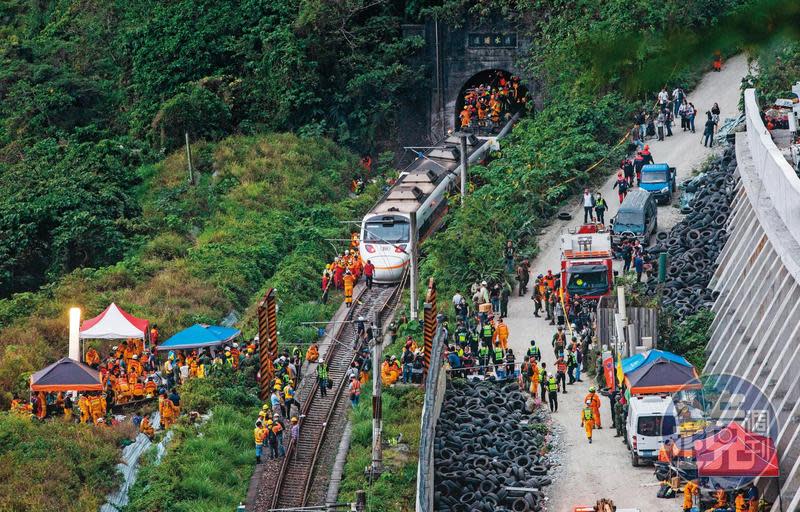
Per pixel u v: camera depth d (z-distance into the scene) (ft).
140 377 609.42
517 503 468.75
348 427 582.76
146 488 531.50
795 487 411.13
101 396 579.48
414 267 646.33
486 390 568.00
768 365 493.77
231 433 574.56
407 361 610.65
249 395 610.24
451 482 482.69
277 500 525.34
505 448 509.35
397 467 535.19
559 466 498.69
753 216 627.46
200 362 623.77
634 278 612.29
